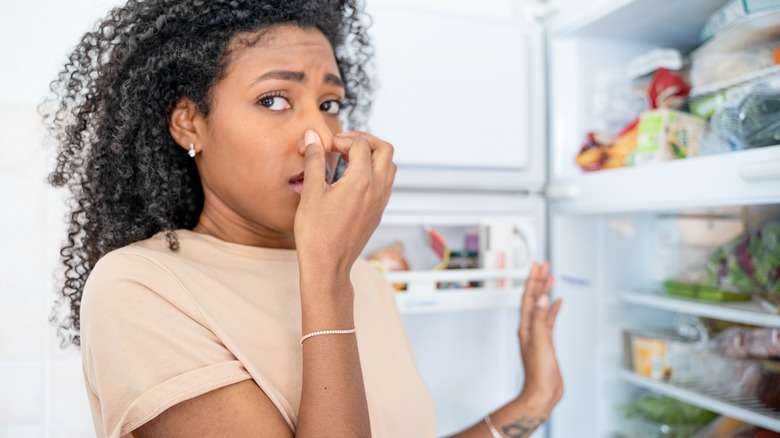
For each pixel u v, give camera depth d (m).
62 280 1.03
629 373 1.37
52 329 1.10
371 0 1.19
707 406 1.15
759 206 1.14
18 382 1.09
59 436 1.10
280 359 0.66
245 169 0.69
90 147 0.76
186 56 0.69
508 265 1.26
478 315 1.42
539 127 1.36
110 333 0.59
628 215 1.44
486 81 1.29
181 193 0.78
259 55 0.68
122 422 0.56
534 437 1.38
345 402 0.58
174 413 0.57
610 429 1.41
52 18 1.07
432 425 0.84
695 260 1.31
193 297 0.62
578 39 1.34
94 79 0.77
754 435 1.17
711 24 1.10
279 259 0.76
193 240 0.73
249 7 0.69
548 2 1.35
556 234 1.36
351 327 0.62
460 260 1.32
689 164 0.99
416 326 1.37
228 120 0.69
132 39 0.71
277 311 0.70
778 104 0.92
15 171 1.08
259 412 0.59
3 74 1.06
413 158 1.22
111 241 0.74
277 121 0.69
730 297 1.19
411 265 1.32
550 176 1.37
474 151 1.28
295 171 0.69
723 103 1.04
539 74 1.35
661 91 1.17
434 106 1.24
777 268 1.08
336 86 0.75
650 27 1.26
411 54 1.22
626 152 1.22
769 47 0.98
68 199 0.81
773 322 1.00
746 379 1.15
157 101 0.73
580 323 1.38
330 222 0.62
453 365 1.40
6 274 1.08
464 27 1.27
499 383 1.44
